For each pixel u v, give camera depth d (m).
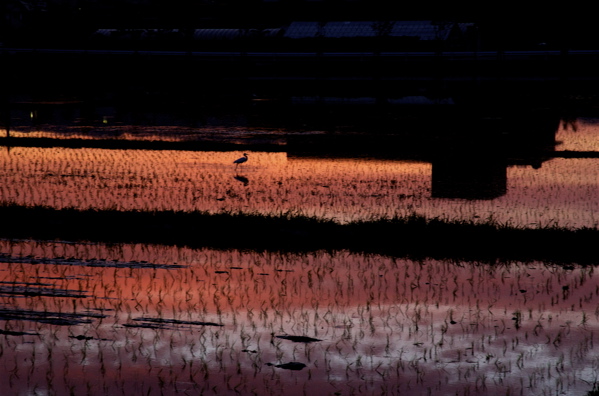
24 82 78.00
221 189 27.56
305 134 46.50
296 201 25.38
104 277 16.34
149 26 93.38
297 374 11.27
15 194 25.98
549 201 25.78
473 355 12.15
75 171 31.39
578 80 66.56
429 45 78.88
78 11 95.50
